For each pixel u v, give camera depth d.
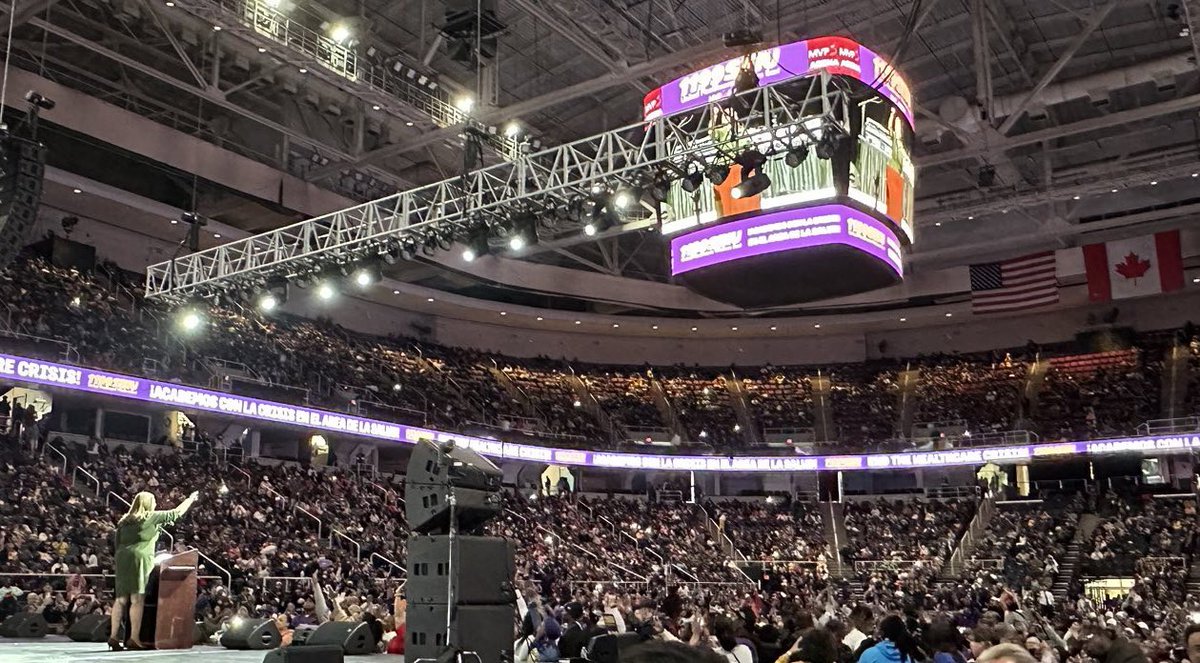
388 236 21.39
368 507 35.88
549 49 35.12
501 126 37.94
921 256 46.88
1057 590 36.34
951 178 45.03
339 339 45.41
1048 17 33.62
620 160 23.78
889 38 34.78
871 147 25.11
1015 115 32.50
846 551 42.31
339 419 36.59
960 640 8.30
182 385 31.11
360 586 25.94
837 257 25.81
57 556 22.44
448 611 8.73
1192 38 27.64
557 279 49.78
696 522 47.44
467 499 9.16
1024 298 44.16
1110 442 41.25
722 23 31.89
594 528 43.56
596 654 10.24
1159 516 38.94
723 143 17.62
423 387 46.28
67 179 32.50
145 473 29.59
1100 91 33.84
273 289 23.48
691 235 28.20
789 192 25.27
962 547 41.31
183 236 39.12
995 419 49.16
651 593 33.75
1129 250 42.94
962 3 32.72
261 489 32.16
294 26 29.61
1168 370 47.44
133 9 28.72
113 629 11.73
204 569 24.28
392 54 33.97
